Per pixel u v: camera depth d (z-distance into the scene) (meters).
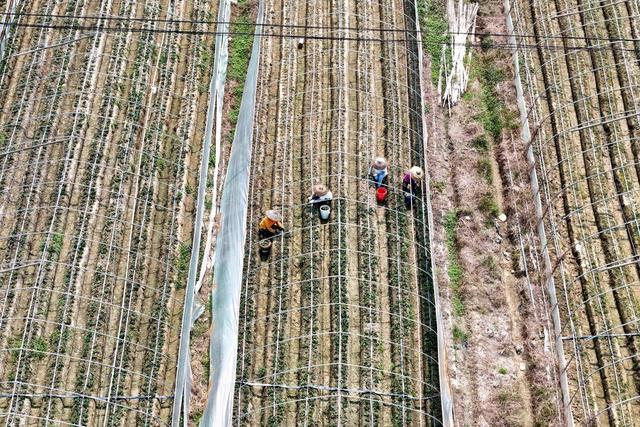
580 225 18.08
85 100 19.55
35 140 18.84
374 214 18.38
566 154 19.23
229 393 15.35
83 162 18.53
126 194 18.20
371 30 21.55
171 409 15.68
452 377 16.31
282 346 16.44
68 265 16.86
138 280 17.06
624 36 21.28
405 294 17.20
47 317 16.23
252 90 19.94
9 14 21.41
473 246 18.03
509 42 21.66
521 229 18.19
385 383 16.02
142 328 16.55
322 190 18.17
